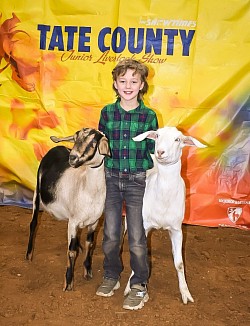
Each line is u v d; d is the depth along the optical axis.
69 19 6.04
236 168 6.11
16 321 3.65
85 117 6.25
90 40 6.04
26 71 6.23
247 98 5.94
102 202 4.10
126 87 3.60
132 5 5.90
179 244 4.01
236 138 6.04
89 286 4.29
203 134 6.07
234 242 5.65
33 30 6.13
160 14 5.88
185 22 5.86
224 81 5.93
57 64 6.16
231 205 6.18
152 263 4.86
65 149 4.79
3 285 4.22
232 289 4.37
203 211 6.22
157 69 6.00
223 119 6.02
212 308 3.99
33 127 6.36
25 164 6.47
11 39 6.20
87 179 4.00
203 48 5.89
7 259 4.79
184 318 3.80
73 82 6.17
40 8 6.07
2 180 6.55
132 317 3.78
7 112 6.38
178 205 3.86
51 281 4.34
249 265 4.96
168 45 5.93
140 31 5.94
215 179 6.16
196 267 4.83
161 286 4.36
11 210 6.39
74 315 3.78
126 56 6.02
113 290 4.16
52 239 5.41
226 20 5.81
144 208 3.93
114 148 3.81
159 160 3.58
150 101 6.09
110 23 5.96
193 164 6.14
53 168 4.56
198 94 5.99
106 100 6.16
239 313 3.93
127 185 3.85
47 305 3.91
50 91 6.24
